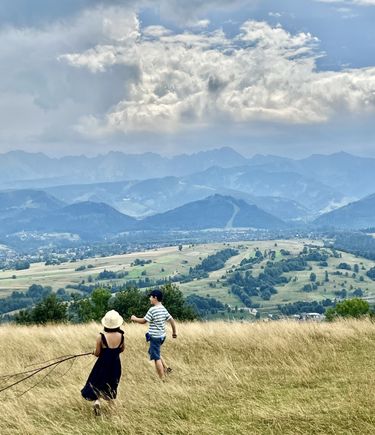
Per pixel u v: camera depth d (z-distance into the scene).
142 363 12.70
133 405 9.16
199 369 11.91
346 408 8.02
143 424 8.16
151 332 11.05
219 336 15.45
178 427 7.82
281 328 16.33
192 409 8.76
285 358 12.39
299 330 15.68
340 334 14.81
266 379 10.48
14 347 15.66
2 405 9.56
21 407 9.38
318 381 10.03
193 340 15.17
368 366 11.02
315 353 12.57
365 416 7.61
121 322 9.17
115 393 9.05
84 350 14.79
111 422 8.42
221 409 8.65
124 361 12.98
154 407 9.02
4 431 8.31
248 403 8.79
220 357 12.98
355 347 13.28
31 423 8.61
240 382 10.22
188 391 9.83
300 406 8.35
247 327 17.14
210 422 8.02
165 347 14.62
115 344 9.10
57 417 8.97
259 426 7.70
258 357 12.66
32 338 16.97
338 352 12.76
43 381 11.62
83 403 9.55
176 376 11.23
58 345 15.84
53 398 9.89
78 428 8.23
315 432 7.28
